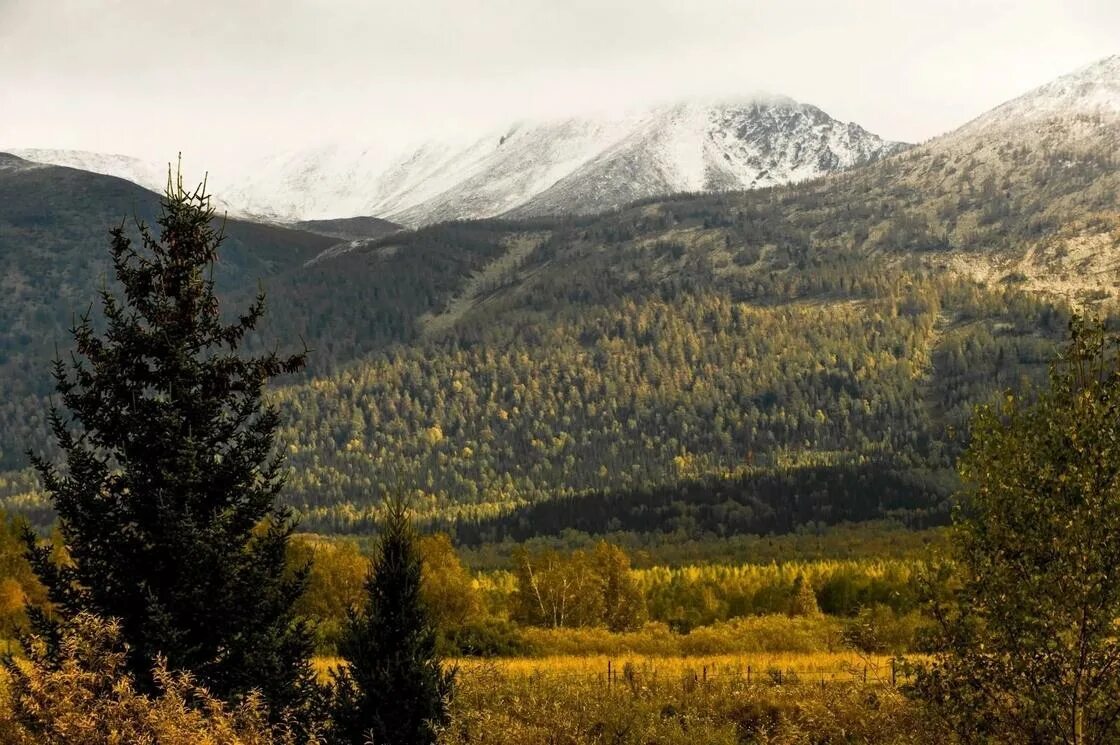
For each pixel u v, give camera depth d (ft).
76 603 146.20
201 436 154.10
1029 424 130.52
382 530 177.78
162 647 138.51
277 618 155.43
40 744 113.19
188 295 155.84
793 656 398.01
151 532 147.95
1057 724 123.95
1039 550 125.90
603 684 263.90
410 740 163.53
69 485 149.28
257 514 155.74
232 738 117.70
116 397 152.97
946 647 131.85
